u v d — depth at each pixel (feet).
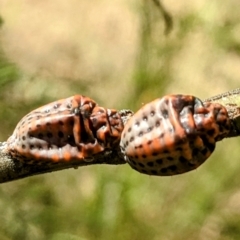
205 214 0.53
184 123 0.24
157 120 0.24
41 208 0.49
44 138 0.25
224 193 0.54
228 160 0.55
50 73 0.56
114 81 0.63
